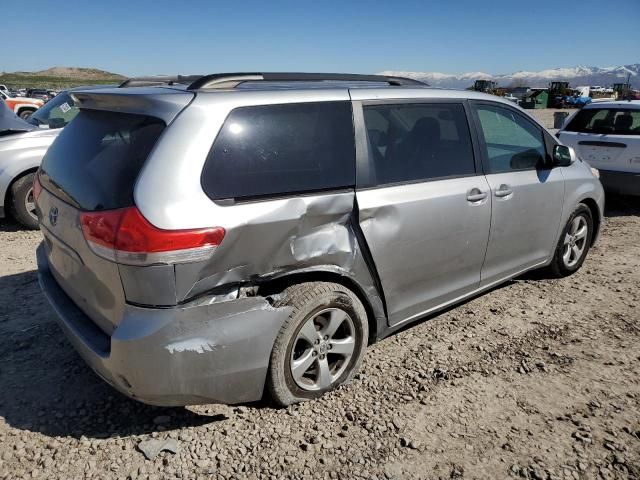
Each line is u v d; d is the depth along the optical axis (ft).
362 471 8.59
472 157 12.78
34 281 16.08
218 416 9.84
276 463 8.72
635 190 25.53
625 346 12.71
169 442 9.07
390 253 10.84
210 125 8.69
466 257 12.69
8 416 9.75
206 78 9.55
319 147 9.96
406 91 11.75
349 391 10.65
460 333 13.24
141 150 8.50
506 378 11.27
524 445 9.23
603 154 26.20
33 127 23.13
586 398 10.61
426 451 9.05
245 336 8.86
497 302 15.12
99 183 8.76
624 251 20.07
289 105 9.70
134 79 12.69
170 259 8.03
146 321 8.15
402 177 11.20
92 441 9.14
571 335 13.23
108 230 8.09
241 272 8.84
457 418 9.91
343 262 10.14
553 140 15.35
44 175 10.73
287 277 9.77
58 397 10.36
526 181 14.11
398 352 12.25
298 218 9.37
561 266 16.58
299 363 9.88
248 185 8.93
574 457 8.96
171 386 8.41
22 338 12.57
